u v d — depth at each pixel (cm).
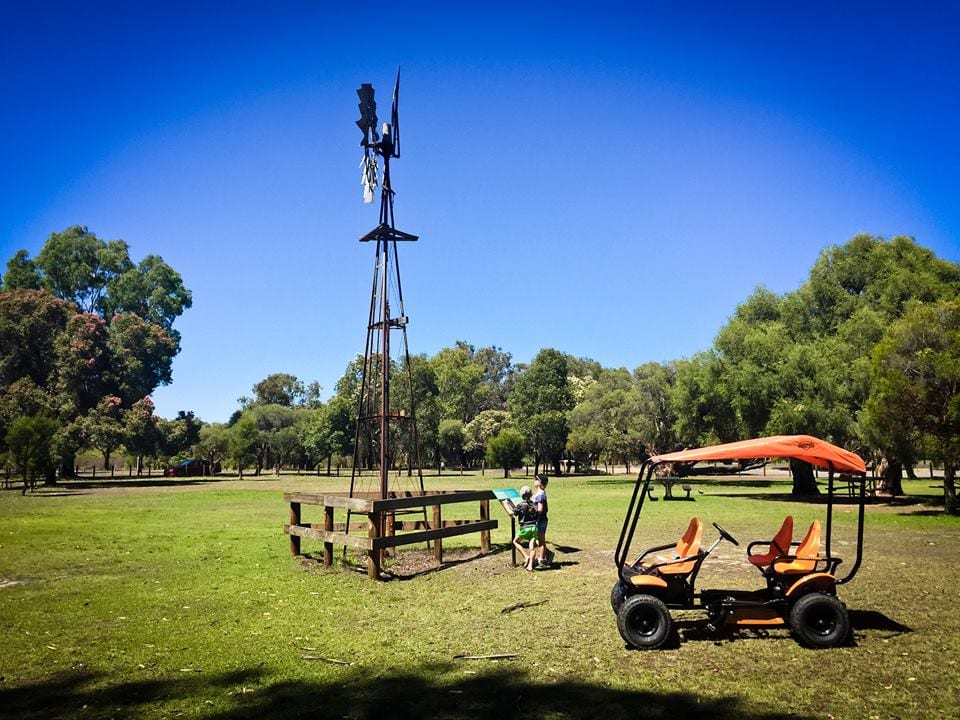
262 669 626
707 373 3584
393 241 1363
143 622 803
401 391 6888
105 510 2483
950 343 2092
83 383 5372
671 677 596
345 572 1125
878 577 1052
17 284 6556
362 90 1320
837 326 3166
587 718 506
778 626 734
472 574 1111
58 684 588
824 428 2808
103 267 7050
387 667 630
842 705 527
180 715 518
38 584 1035
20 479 5544
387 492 1309
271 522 2020
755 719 500
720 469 7038
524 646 695
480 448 7412
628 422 5109
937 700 536
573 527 1788
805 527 1770
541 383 7106
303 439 7781
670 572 727
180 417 7181
